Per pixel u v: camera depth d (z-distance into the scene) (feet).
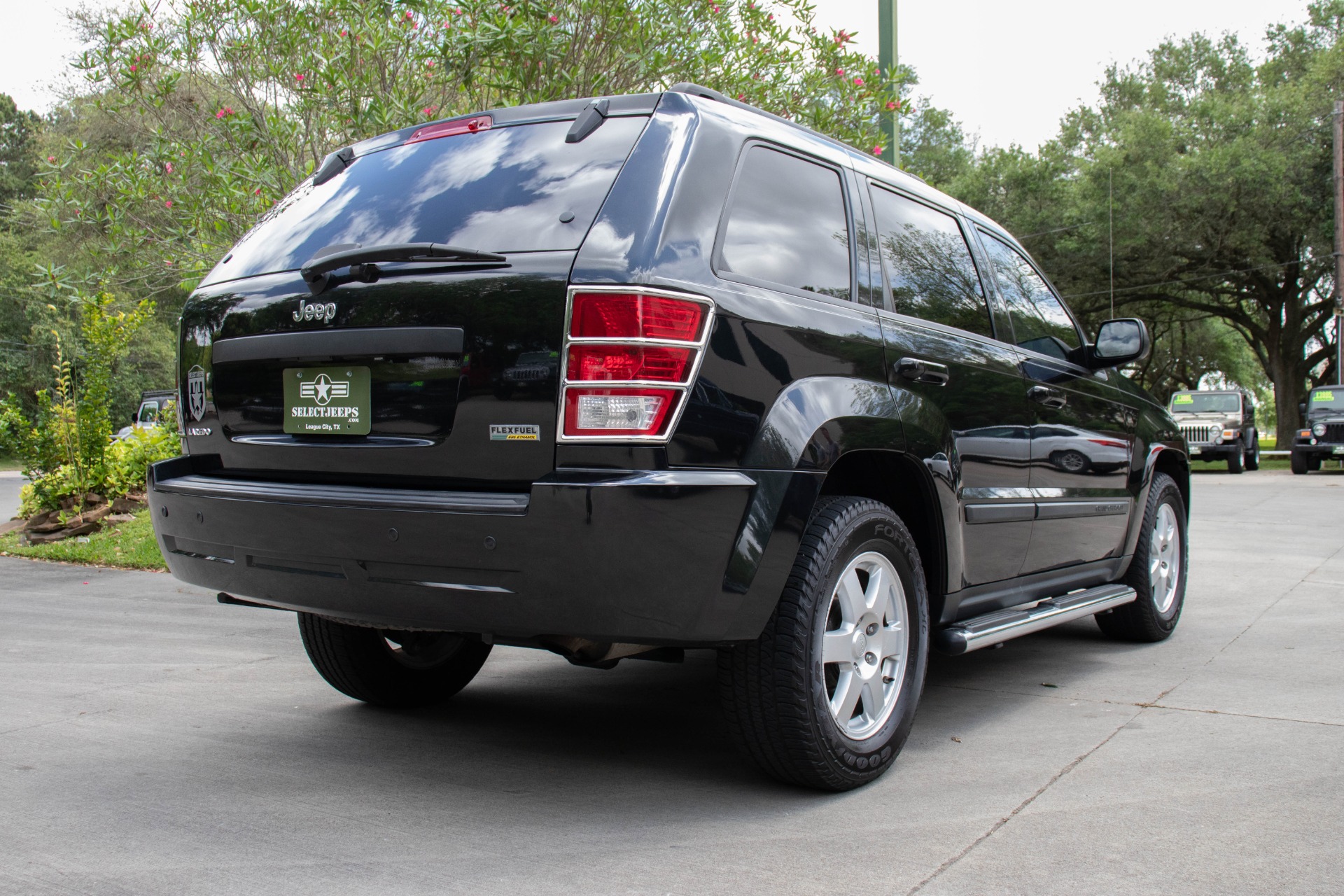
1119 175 86.53
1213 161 81.71
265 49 24.17
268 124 24.04
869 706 9.87
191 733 11.59
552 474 7.88
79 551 27.40
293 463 9.28
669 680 14.42
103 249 25.43
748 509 8.21
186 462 10.34
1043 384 13.21
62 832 8.56
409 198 9.59
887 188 11.54
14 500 52.31
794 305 9.12
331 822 8.83
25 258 108.37
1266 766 10.19
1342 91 84.38
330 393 9.04
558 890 7.43
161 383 113.60
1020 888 7.42
